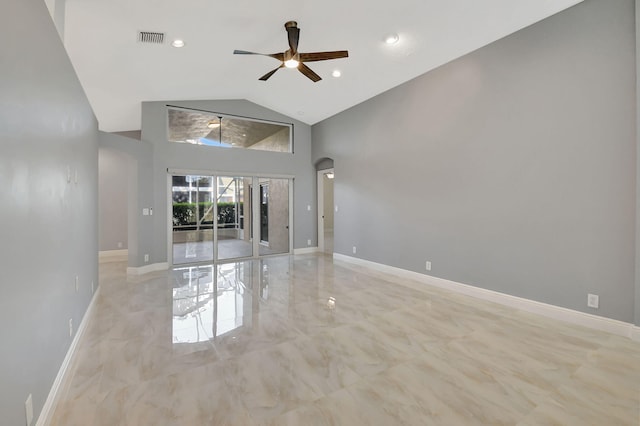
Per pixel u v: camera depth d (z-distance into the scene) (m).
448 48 4.08
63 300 2.23
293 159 7.56
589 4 3.03
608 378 2.17
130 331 3.02
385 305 3.76
